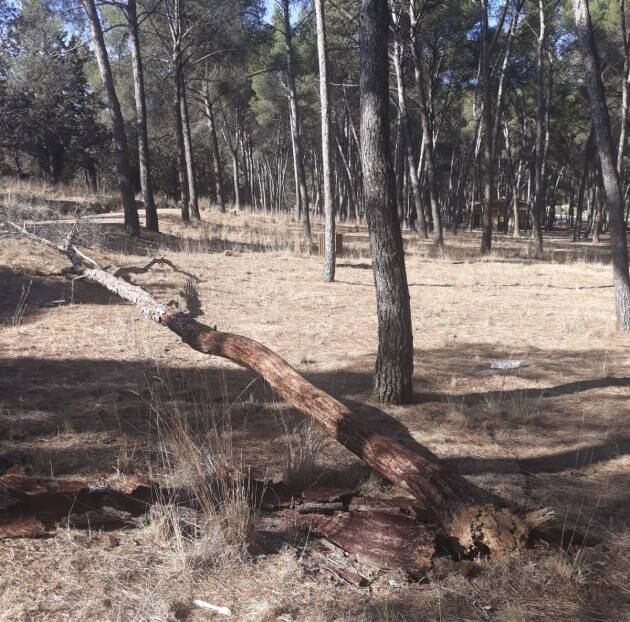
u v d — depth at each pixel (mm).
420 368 7379
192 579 3068
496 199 56719
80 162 41375
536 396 6418
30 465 4254
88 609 2781
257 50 31344
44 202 21609
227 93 39000
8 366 6512
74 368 6617
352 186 43312
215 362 7219
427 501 3555
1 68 25094
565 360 7945
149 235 18984
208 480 3932
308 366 7250
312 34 34531
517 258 22578
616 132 39781
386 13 5539
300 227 30719
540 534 3566
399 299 5902
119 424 5047
